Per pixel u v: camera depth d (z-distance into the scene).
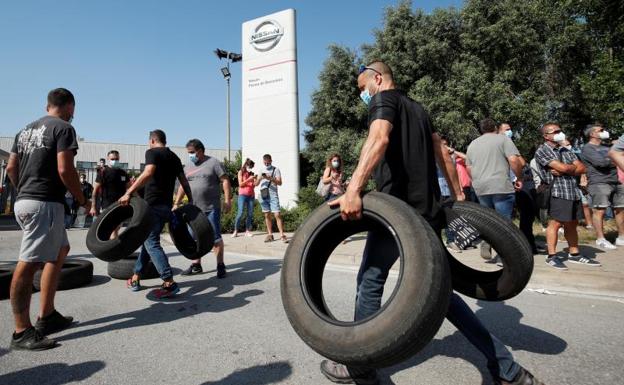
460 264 2.82
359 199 2.20
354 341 1.90
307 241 2.38
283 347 3.19
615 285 4.66
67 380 2.65
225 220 11.12
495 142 5.56
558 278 4.97
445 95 17.73
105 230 4.62
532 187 6.84
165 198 4.84
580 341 3.22
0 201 19.41
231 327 3.67
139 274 5.06
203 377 2.69
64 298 4.68
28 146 3.33
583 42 17.20
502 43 18.17
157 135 4.93
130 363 2.91
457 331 3.46
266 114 16.31
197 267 6.07
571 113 19.20
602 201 6.75
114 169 8.47
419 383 2.56
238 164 22.09
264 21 16.52
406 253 1.97
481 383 2.56
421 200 2.41
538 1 17.06
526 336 3.33
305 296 2.23
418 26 20.39
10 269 5.01
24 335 3.18
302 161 27.48
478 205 2.62
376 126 2.28
